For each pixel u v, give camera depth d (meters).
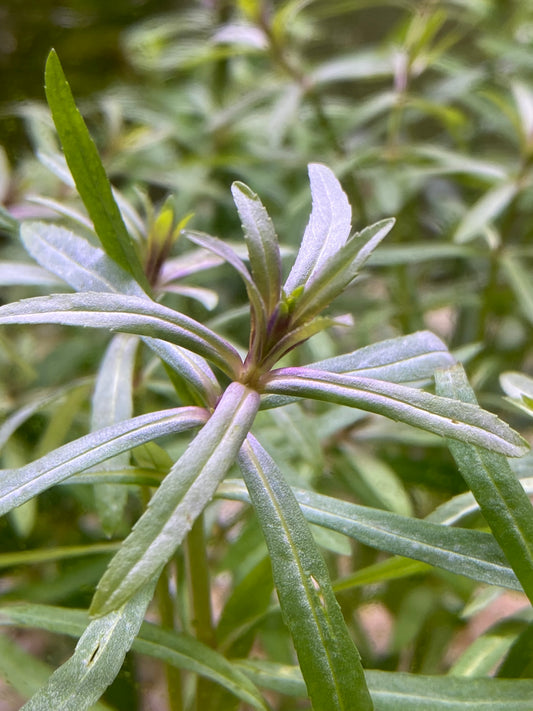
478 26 0.64
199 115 0.59
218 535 0.40
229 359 0.21
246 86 0.61
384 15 0.79
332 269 0.21
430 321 0.62
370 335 0.48
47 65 0.21
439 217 0.57
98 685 0.20
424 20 0.49
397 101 0.48
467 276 0.56
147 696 0.37
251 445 0.22
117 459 0.24
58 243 0.24
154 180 0.51
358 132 0.66
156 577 0.21
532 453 0.25
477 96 0.53
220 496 0.24
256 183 0.54
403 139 0.60
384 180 0.47
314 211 0.23
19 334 0.53
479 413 0.20
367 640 0.40
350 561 0.42
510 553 0.21
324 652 0.20
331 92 0.75
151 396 0.40
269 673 0.25
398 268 0.48
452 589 0.38
